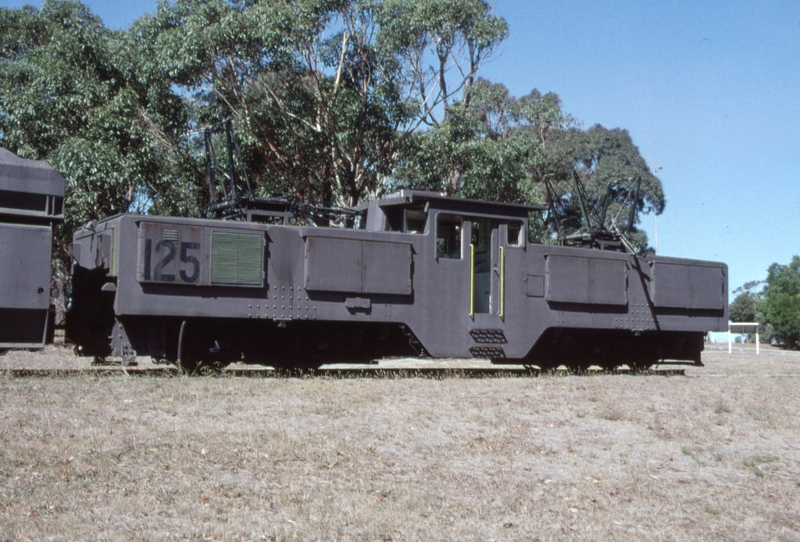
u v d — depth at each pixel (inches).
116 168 991.0
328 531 227.5
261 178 1119.6
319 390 465.1
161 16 1090.7
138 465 281.0
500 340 646.5
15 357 822.5
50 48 1103.6
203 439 321.1
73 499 241.8
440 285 626.5
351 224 668.1
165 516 232.8
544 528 241.9
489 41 1127.6
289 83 1065.5
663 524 252.8
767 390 574.2
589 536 236.5
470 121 1127.6
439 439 350.0
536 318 667.4
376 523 235.1
